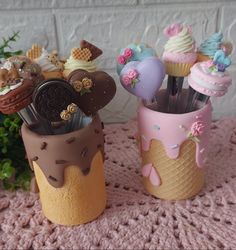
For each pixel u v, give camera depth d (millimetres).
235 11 427
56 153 290
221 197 341
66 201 309
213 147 413
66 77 294
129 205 341
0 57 387
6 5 413
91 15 424
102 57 445
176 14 427
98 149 309
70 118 291
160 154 329
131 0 417
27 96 271
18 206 345
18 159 384
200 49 321
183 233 304
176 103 346
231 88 467
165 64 313
